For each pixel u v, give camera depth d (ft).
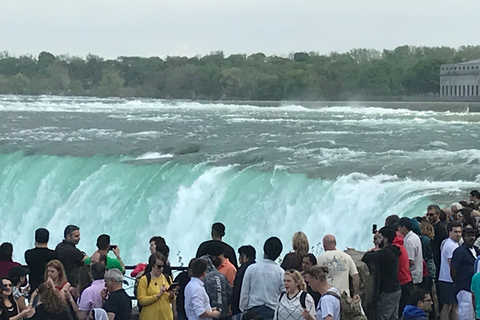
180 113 330.34
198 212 104.27
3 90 648.38
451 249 46.29
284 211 96.89
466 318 44.65
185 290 38.75
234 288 40.98
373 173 107.55
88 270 41.09
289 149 148.25
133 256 104.83
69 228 45.60
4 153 142.92
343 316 34.58
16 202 125.90
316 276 35.32
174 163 117.80
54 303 37.17
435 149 150.41
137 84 650.02
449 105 447.01
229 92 593.42
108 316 37.17
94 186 117.60
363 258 43.60
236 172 107.24
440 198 85.76
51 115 301.02
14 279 39.58
